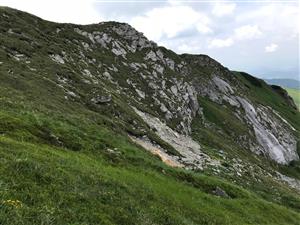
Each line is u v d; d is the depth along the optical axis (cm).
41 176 1725
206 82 13125
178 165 4884
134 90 8244
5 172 1608
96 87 6119
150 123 6694
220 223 2714
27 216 1329
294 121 17938
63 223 1422
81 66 7175
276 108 17938
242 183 5438
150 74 9456
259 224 3250
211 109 11519
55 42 7669
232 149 9419
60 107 4409
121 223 1730
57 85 5322
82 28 9494
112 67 8512
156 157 4475
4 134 2488
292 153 13612
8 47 5909
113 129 4738
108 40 9588
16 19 7581
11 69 5003
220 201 3331
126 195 2130
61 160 2194
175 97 9450
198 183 3641
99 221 1609
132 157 3416
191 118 9781
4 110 3011
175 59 12081
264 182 6644
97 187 1989
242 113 13012
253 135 12188
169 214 2209
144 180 2800
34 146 2308
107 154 3158
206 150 7269
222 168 5822
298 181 10394
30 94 4347
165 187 2927
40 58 6166
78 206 1633
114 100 6094
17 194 1466
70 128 3291
